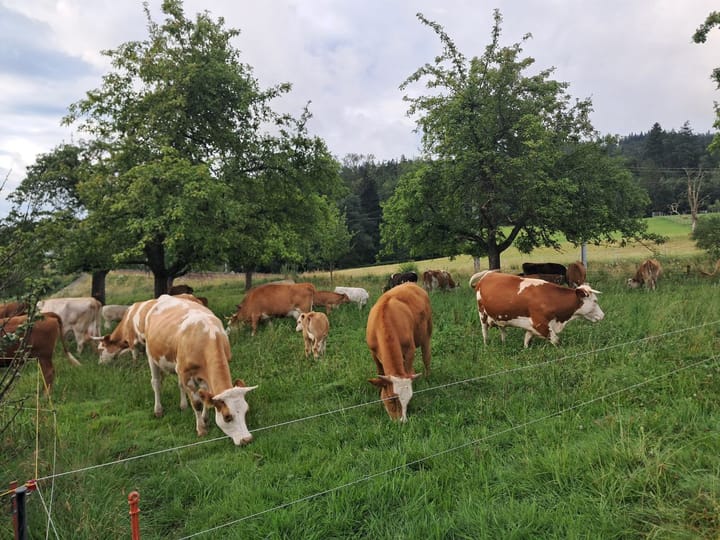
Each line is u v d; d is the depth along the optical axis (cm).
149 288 3325
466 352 832
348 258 6028
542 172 1479
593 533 336
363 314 1363
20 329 455
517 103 1625
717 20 1445
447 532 353
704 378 586
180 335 610
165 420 644
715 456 409
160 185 1189
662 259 2572
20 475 459
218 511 411
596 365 691
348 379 732
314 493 425
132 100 1412
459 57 1659
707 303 1038
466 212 1864
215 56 1427
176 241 1256
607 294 1361
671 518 340
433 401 627
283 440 541
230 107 1484
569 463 424
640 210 1934
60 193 1590
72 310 1128
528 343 866
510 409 571
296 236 1653
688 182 5988
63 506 406
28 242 479
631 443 441
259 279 3872
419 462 465
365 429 554
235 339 1132
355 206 6291
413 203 1833
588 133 1811
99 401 735
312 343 917
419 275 2981
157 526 404
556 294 815
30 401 712
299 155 1577
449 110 1573
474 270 3272
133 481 477
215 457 520
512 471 427
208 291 3072
